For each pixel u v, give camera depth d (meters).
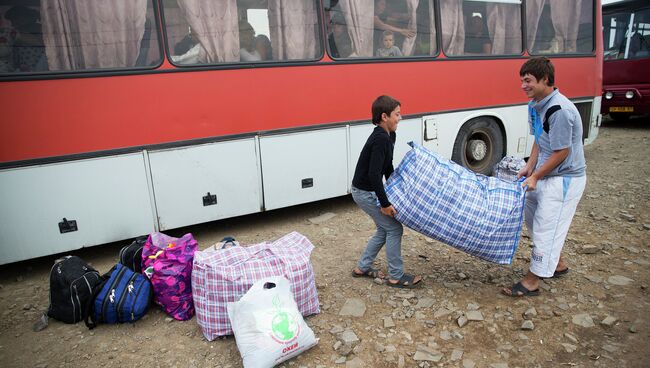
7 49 4.07
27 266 4.88
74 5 4.25
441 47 6.46
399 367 2.92
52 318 3.69
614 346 3.05
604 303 3.58
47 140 4.24
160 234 3.91
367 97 5.90
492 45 7.00
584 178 3.53
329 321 3.45
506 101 7.25
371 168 3.43
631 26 11.39
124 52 4.48
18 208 4.22
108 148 4.49
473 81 6.84
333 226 5.63
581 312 3.47
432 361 2.96
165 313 3.66
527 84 3.39
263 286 3.07
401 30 6.11
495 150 7.44
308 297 3.45
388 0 5.95
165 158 4.76
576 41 7.96
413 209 3.53
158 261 3.58
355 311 3.57
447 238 3.59
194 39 4.79
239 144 5.12
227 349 3.18
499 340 3.17
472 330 3.29
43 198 4.30
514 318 3.42
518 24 7.19
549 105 3.37
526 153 7.77
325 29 5.50
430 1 6.30
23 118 4.14
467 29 6.70
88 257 5.04
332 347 3.13
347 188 5.98
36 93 4.16
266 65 5.16
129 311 3.47
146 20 4.53
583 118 8.30
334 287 3.99
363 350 3.09
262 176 5.32
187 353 3.16
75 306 3.53
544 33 7.53
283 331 2.87
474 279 4.05
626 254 4.46
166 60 4.64
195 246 3.78
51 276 3.63
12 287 4.39
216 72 4.89
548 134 3.42
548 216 3.53
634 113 11.45
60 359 3.17
